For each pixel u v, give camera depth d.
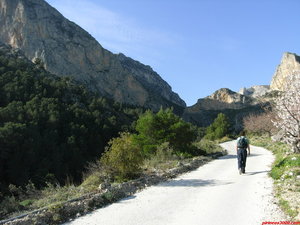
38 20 158.88
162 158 17.97
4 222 5.98
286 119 13.58
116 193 8.71
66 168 50.06
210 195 8.38
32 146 47.25
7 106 60.44
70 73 155.50
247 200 7.64
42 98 72.44
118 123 83.12
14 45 151.50
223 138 60.44
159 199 8.16
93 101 93.44
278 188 8.64
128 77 190.38
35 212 6.61
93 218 6.60
